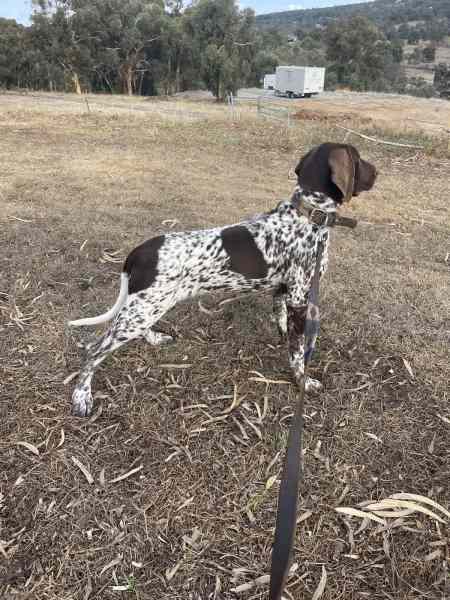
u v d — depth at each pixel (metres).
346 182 1.29
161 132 5.20
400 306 1.96
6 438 1.34
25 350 1.66
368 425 1.41
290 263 1.43
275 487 1.23
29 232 2.51
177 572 1.05
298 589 1.03
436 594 1.02
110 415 1.43
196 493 1.21
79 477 1.24
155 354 1.66
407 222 2.88
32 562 1.06
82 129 5.34
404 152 4.48
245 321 1.84
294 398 1.50
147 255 1.33
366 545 1.11
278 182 3.61
